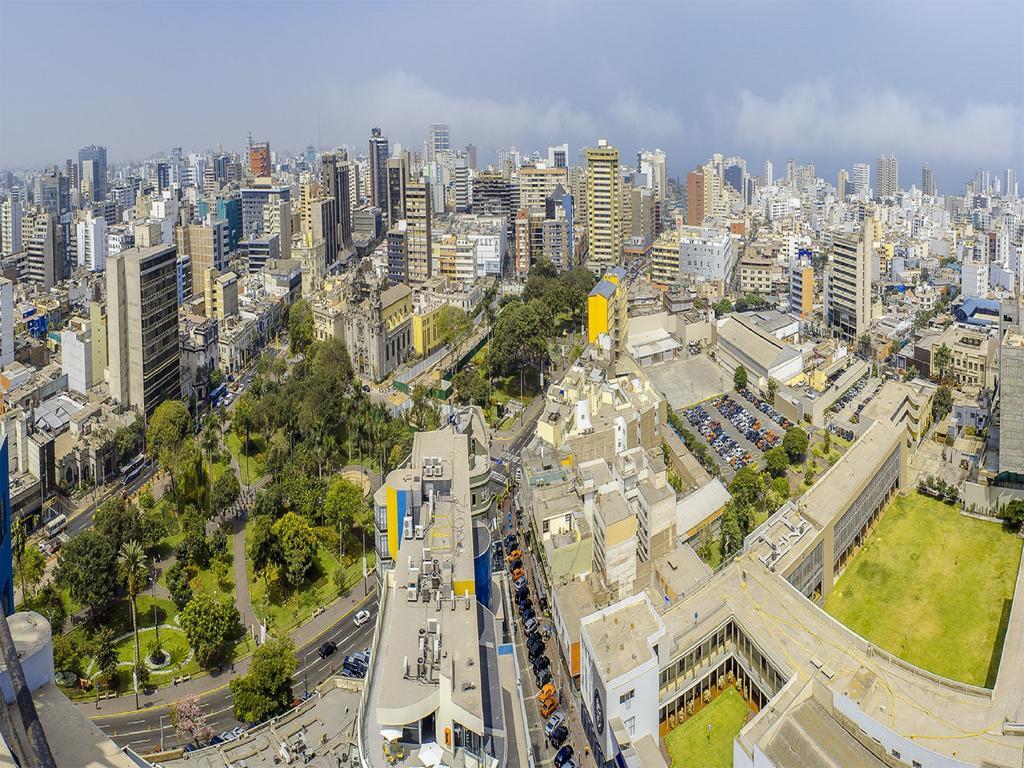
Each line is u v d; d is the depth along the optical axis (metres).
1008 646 178.00
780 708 156.00
